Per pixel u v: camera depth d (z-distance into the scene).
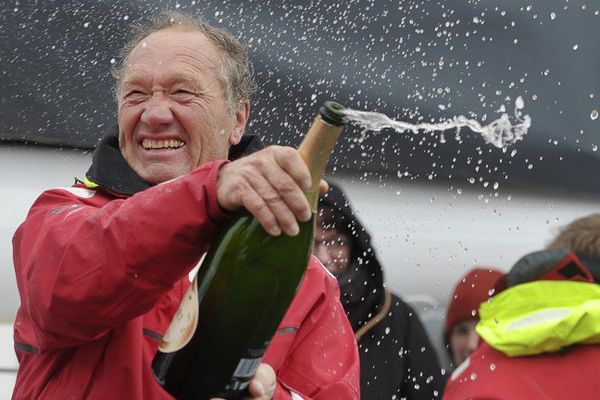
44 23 6.07
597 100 6.53
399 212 6.25
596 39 6.58
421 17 6.47
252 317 2.99
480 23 6.50
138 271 2.92
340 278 5.30
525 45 6.54
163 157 3.70
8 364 4.98
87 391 3.31
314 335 3.72
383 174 6.32
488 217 6.27
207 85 3.77
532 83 6.48
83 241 3.00
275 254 2.96
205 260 3.00
